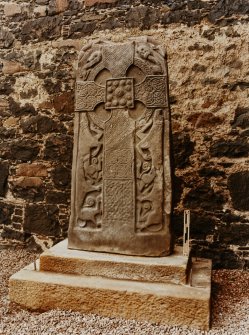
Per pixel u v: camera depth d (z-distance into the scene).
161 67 2.86
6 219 4.52
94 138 2.98
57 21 4.40
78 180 3.02
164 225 2.86
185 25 3.92
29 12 4.52
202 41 3.86
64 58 4.36
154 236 2.86
